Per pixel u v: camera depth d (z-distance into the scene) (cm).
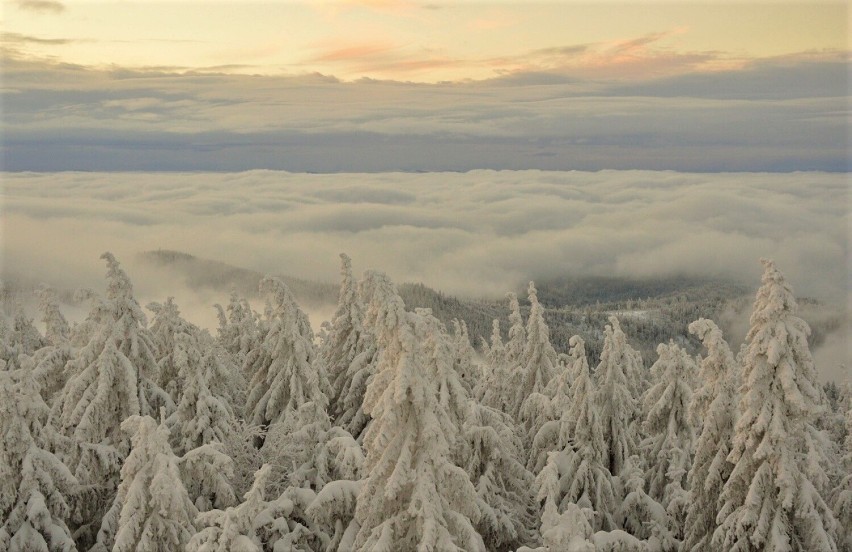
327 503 1733
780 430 1681
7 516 1694
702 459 1973
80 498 1880
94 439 2030
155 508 1544
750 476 1791
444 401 1680
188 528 1614
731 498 1830
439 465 1522
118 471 2019
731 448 1922
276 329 2662
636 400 2877
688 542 1992
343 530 1806
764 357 1725
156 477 1510
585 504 2150
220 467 1789
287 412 2486
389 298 1543
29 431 1730
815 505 1722
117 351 2073
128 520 1509
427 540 1452
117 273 2153
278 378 2614
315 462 1977
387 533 1533
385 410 1504
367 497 1555
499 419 2122
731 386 1959
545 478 1512
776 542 1683
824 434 2422
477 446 2003
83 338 2148
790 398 1661
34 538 1645
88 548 1962
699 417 2084
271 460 2097
